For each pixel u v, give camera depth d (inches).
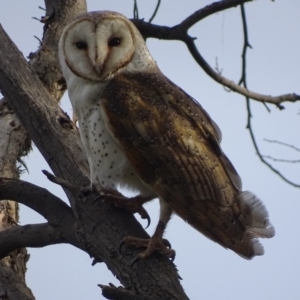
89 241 424.2
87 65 470.0
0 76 484.7
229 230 427.8
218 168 447.8
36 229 446.3
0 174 506.9
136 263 402.9
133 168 453.4
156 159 446.0
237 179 459.5
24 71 488.7
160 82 474.6
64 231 435.8
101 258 422.9
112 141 453.7
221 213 431.8
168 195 437.4
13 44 498.6
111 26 479.2
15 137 528.1
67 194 446.9
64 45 483.2
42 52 566.6
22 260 482.9
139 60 484.4
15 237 450.9
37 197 447.8
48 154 468.4
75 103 471.8
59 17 576.1
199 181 440.8
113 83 467.2
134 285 397.4
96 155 456.8
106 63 471.5
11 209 497.7
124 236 416.2
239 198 438.3
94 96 463.2
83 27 477.7
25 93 479.2
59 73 563.2
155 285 392.8
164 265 402.6
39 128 472.7
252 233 430.9
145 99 460.8
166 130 451.5
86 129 462.3
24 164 540.1
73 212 434.9
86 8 586.9
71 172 457.1
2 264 467.5
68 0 578.9
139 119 452.1
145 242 410.3
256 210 432.8
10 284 456.1
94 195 437.1
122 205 432.1
